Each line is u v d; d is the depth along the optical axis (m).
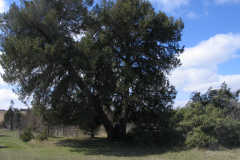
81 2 16.27
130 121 19.33
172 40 17.31
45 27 13.86
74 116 15.90
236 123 11.17
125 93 16.19
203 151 10.30
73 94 15.20
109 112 19.06
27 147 13.96
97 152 11.84
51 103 13.67
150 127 14.28
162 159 9.06
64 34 14.11
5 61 13.02
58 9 15.48
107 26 17.69
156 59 17.39
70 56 13.27
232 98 16.59
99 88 14.67
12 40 13.23
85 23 16.36
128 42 17.64
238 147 10.75
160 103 16.73
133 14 16.42
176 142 12.26
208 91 17.28
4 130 37.88
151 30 16.70
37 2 14.80
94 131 21.33
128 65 16.84
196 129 11.67
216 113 12.29
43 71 12.97
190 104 16.19
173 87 17.39
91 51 13.91
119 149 12.95
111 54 14.38
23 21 13.58
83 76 14.00
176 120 13.33
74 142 17.08
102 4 17.58
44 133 19.00
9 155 10.34
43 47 13.35
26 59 12.39
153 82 16.83
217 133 11.22
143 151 11.90
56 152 11.75
